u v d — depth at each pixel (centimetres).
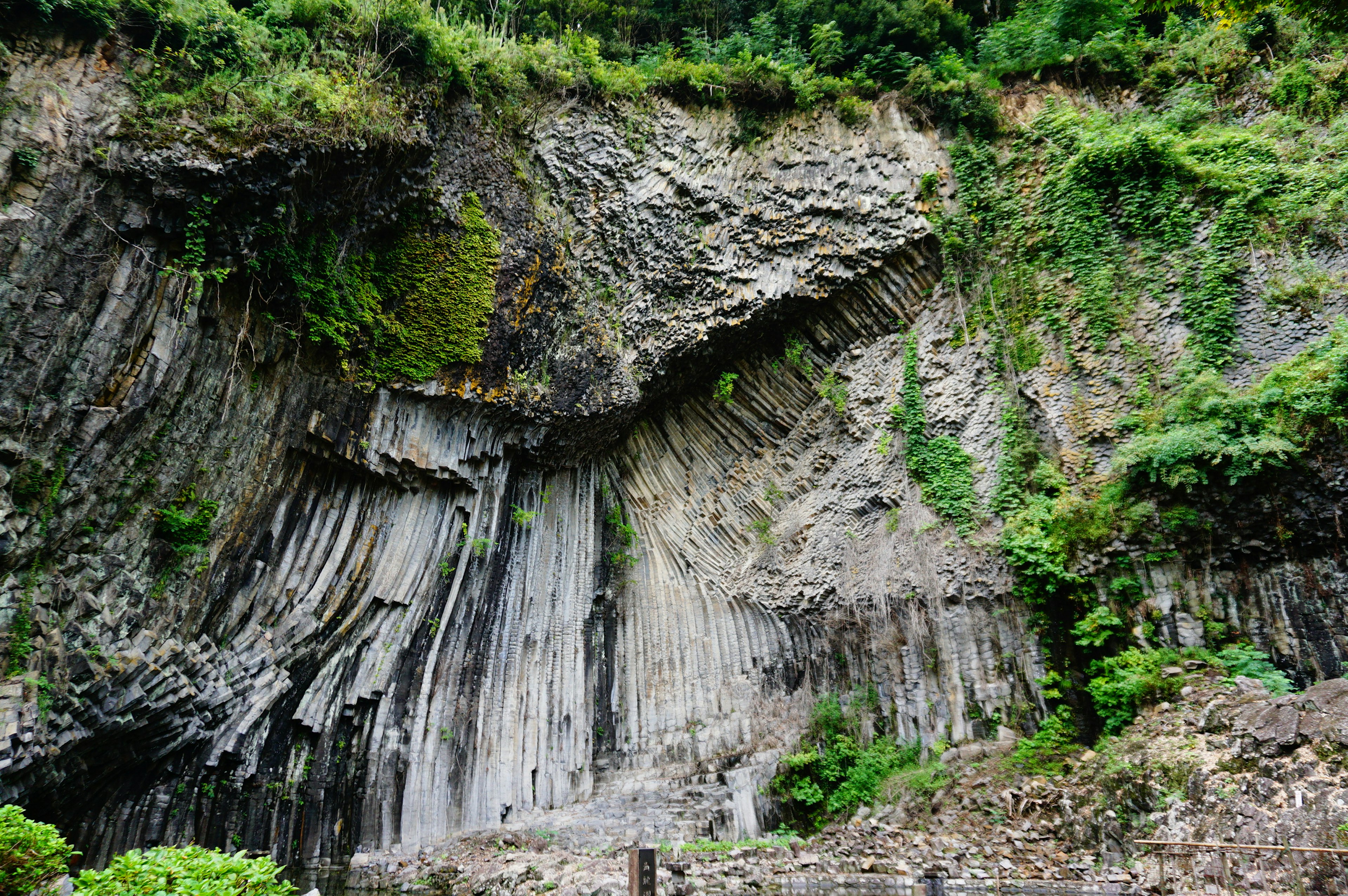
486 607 1447
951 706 1264
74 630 868
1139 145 1360
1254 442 1066
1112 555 1160
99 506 928
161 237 977
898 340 1555
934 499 1391
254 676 1103
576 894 913
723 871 983
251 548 1127
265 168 1028
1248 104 1477
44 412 855
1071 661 1173
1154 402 1230
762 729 1445
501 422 1438
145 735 958
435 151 1317
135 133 948
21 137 870
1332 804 765
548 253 1495
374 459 1261
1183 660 1057
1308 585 1025
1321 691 875
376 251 1291
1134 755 989
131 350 941
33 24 909
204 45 1026
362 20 1230
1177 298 1273
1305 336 1156
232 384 1070
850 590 1440
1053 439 1330
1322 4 990
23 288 849
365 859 1178
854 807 1259
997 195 1509
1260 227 1251
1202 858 827
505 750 1409
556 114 1562
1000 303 1449
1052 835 1013
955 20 1888
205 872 542
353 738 1245
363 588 1274
